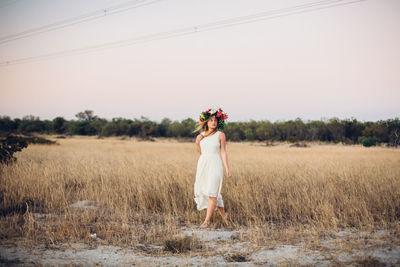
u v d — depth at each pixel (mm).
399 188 6113
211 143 4852
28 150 16359
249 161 12484
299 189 6219
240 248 3611
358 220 4520
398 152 22359
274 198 5699
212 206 4633
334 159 13805
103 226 4355
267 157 15891
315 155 18281
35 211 5172
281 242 3785
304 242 3773
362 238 3834
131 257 3289
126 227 4234
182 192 6184
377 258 3162
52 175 7168
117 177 7445
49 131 72250
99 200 5934
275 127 50562
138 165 9398
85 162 9852
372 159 14250
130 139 60000
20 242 3615
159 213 5348
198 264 3111
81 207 5375
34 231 4047
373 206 5254
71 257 3244
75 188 7020
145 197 5875
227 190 6238
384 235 3881
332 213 4688
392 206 5105
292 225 4598
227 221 4770
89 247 3572
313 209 5090
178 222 4840
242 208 5289
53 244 3590
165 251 3506
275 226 4586
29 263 3020
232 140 54938
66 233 3975
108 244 3711
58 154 14141
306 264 3057
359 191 6180
